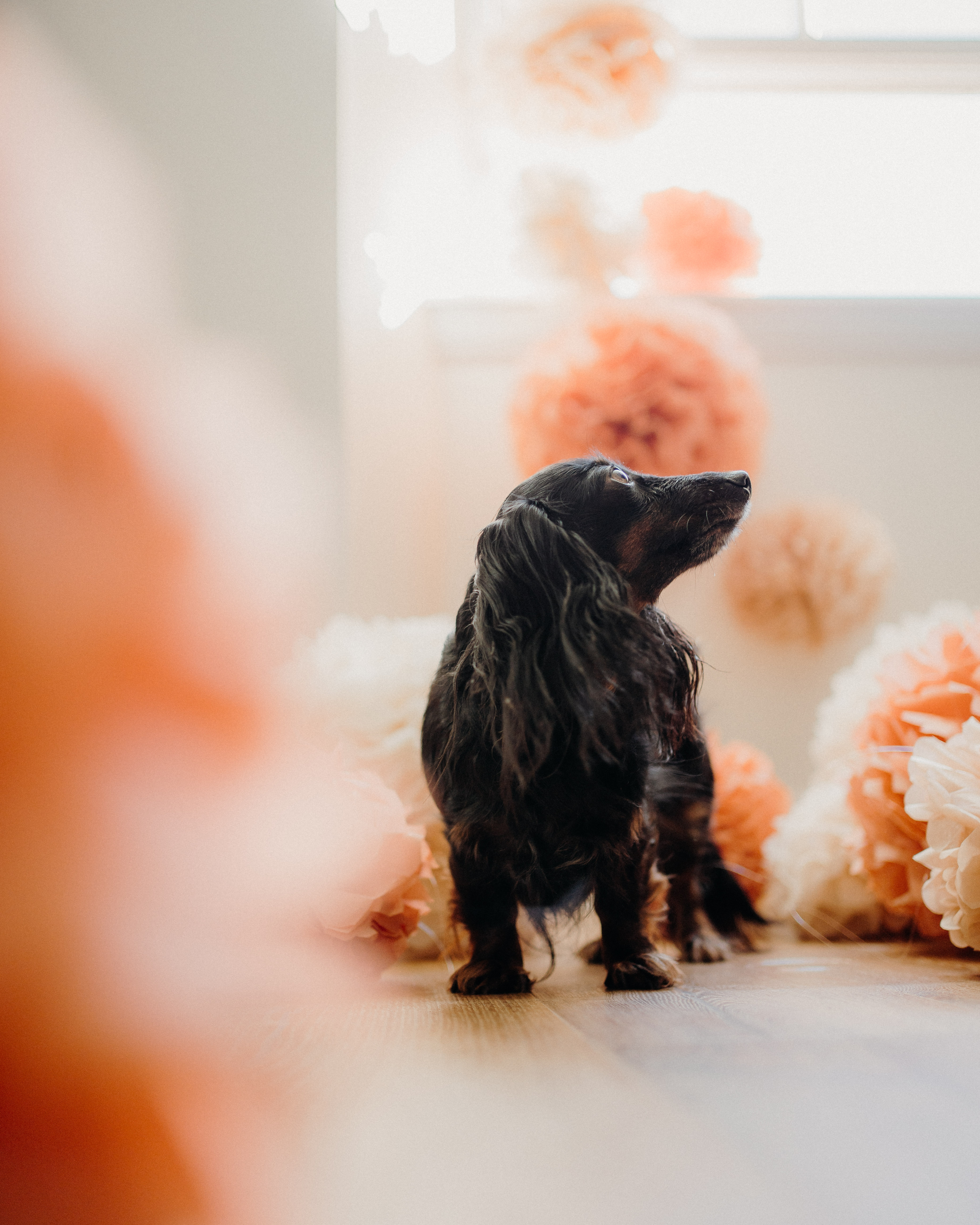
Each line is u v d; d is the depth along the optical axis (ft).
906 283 8.64
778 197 8.73
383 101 7.22
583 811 3.85
